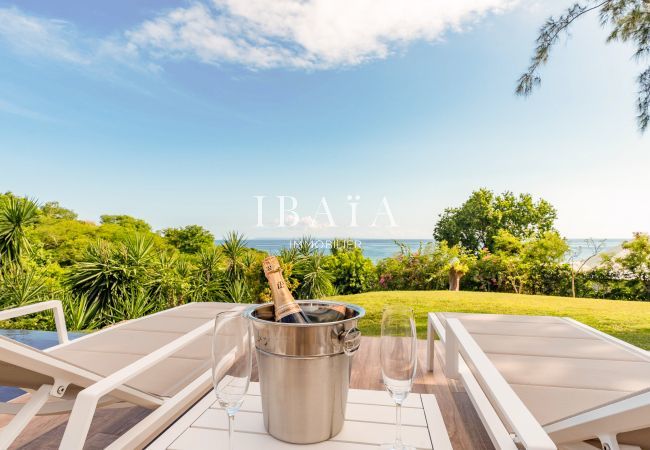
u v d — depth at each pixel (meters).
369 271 7.72
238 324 0.79
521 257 7.31
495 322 2.05
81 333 3.83
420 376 2.27
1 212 5.06
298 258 5.92
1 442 0.91
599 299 6.54
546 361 1.47
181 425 0.91
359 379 2.24
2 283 4.82
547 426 0.92
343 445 0.81
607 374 1.34
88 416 0.80
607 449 0.80
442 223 10.88
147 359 1.03
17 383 1.13
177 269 5.51
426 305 6.28
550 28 4.45
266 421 0.84
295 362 0.77
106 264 4.88
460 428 1.61
